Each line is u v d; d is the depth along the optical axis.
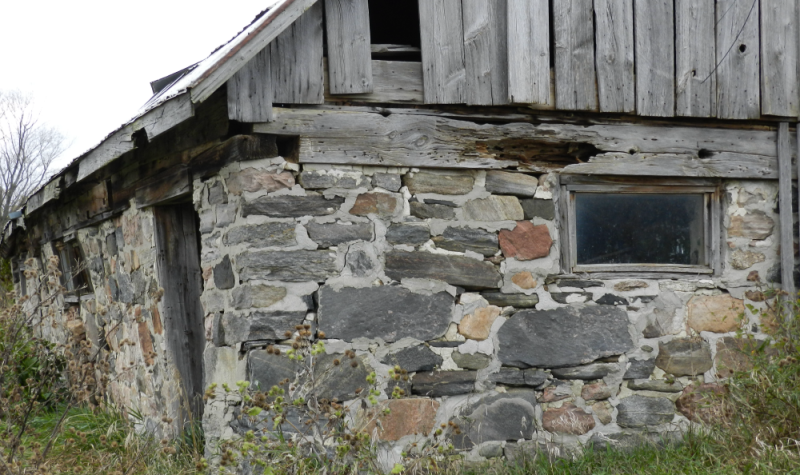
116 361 6.79
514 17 4.77
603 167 5.02
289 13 4.14
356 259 4.54
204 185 4.88
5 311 5.64
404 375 4.18
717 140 5.24
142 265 5.89
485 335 4.75
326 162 4.51
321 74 4.52
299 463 3.83
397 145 4.64
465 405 4.68
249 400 3.73
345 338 4.48
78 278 7.94
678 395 5.04
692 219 5.29
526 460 4.65
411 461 4.30
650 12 5.08
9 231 8.98
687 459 4.42
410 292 4.62
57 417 5.96
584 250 5.07
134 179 5.91
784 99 5.30
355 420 4.43
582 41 4.95
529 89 4.78
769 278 5.29
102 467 4.63
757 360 4.77
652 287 5.07
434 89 4.69
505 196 4.86
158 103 4.15
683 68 5.12
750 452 4.26
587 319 4.92
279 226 4.43
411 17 5.90
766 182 5.35
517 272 4.83
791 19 5.35
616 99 4.99
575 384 4.89
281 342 4.39
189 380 5.59
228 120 4.50
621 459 4.65
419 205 4.68
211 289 4.81
